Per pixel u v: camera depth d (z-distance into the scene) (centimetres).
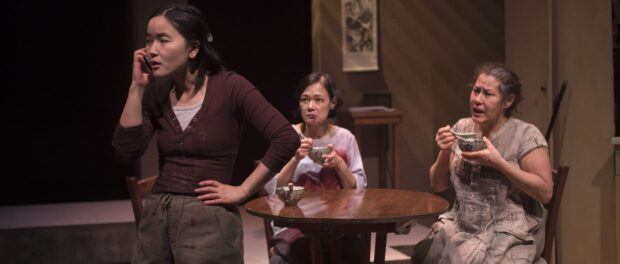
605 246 422
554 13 453
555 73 455
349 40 652
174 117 240
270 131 239
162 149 242
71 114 729
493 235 324
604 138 417
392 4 652
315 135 396
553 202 325
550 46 454
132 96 236
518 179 310
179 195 238
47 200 712
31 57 718
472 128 343
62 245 540
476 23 656
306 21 764
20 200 712
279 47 761
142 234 240
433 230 341
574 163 442
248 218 637
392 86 655
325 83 389
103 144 736
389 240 539
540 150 322
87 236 543
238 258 240
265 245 537
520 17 483
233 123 242
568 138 446
